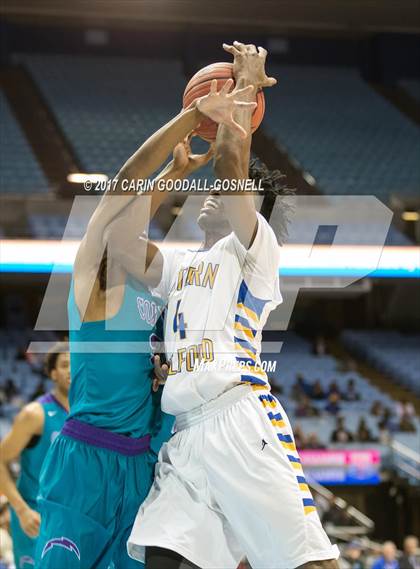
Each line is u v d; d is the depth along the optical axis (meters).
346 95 16.44
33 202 11.45
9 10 7.54
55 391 3.79
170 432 2.30
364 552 8.08
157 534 2.04
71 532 2.16
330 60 17.00
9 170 12.89
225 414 2.08
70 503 2.18
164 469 2.17
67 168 13.16
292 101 16.14
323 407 11.62
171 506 2.08
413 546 7.48
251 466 2.02
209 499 2.07
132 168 2.07
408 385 12.60
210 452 2.05
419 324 13.88
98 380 2.22
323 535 2.04
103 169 13.21
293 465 2.06
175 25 15.89
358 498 10.14
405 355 13.24
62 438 2.24
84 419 2.23
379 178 13.95
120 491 2.21
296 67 16.84
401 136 15.27
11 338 12.88
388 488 10.09
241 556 2.13
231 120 2.04
